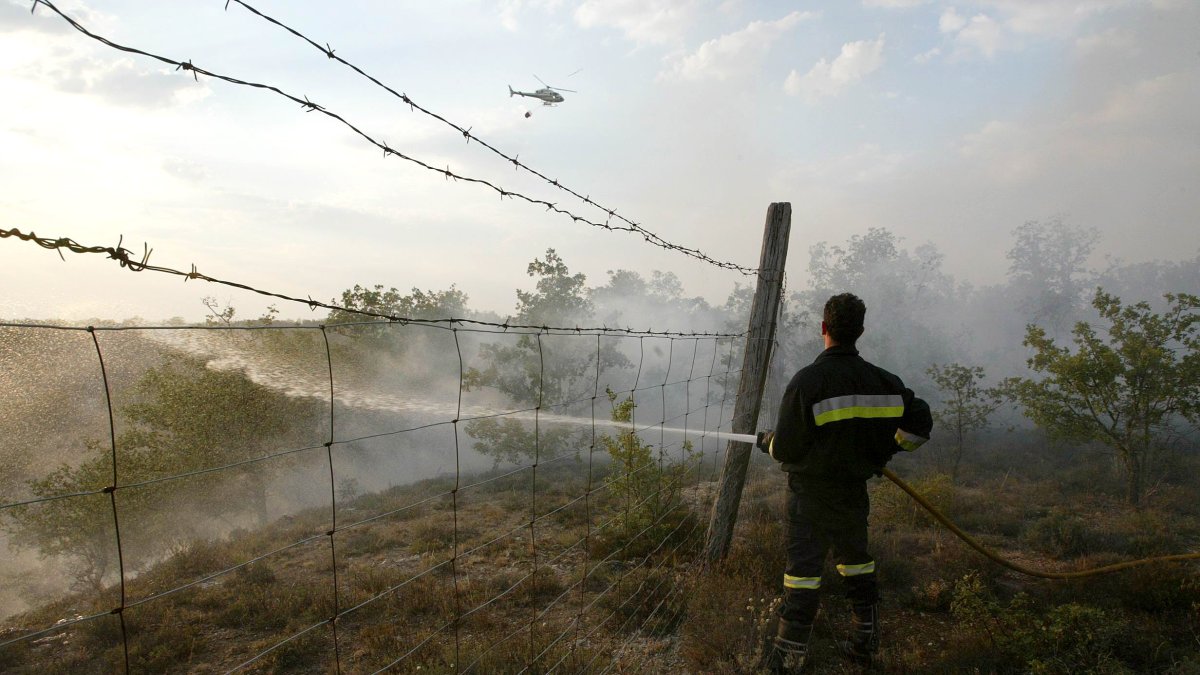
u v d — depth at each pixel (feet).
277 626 18.95
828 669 13.21
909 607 16.87
